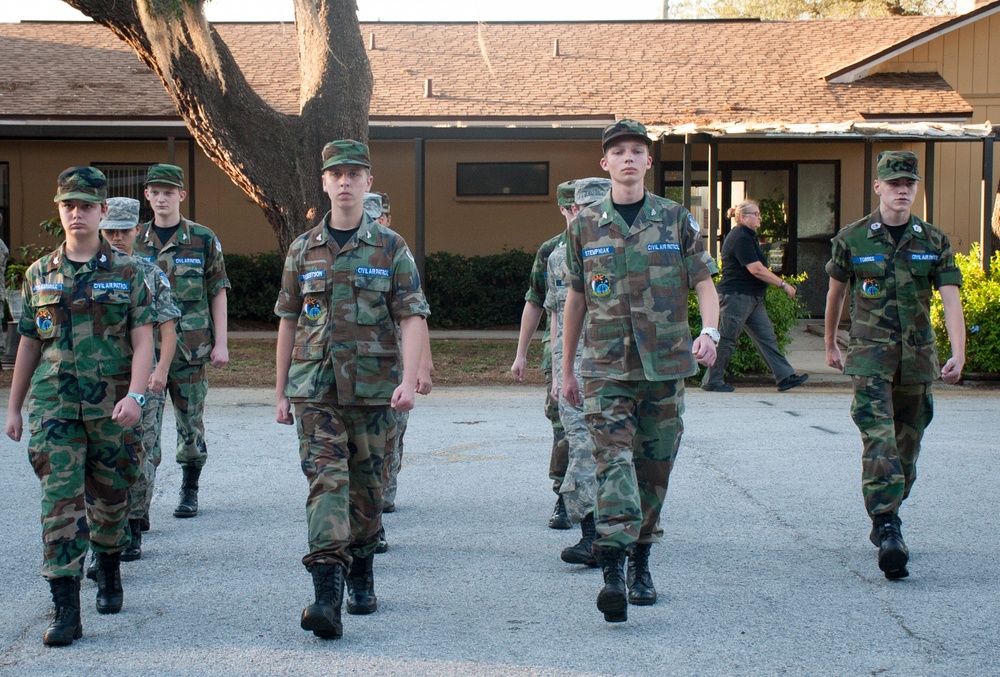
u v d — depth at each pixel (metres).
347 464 4.47
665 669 4.02
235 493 7.14
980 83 18.78
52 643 4.28
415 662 4.09
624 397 4.58
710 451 8.41
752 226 11.80
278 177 12.79
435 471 7.81
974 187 18.48
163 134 16.20
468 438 9.14
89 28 21.58
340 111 12.79
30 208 18.64
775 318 12.63
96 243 4.57
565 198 5.93
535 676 3.95
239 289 17.95
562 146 18.78
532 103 17.69
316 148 12.81
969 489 7.11
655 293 4.60
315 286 4.51
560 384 5.67
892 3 33.00
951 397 11.64
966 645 4.28
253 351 14.85
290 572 5.36
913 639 4.35
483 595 4.97
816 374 13.19
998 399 11.48
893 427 5.40
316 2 12.70
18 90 17.50
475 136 15.82
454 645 4.29
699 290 4.66
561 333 5.74
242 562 5.54
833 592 4.99
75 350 4.44
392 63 19.80
